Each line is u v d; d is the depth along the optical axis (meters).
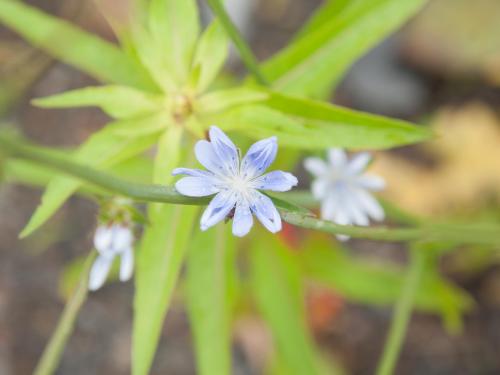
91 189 0.20
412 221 0.24
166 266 0.19
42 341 0.37
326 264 0.28
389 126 0.18
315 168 0.22
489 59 0.39
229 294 0.23
